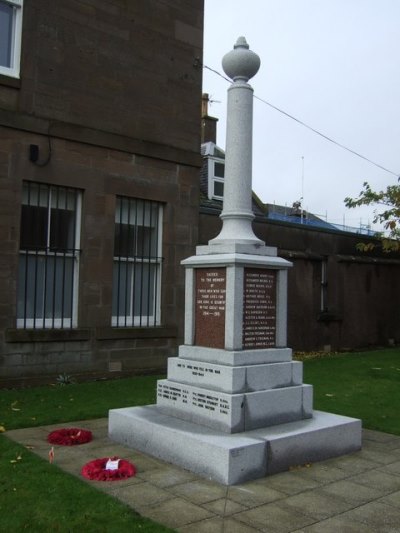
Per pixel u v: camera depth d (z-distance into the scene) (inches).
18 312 385.1
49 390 359.9
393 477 206.7
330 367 490.3
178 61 466.3
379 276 709.3
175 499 180.4
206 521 164.2
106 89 420.5
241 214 248.2
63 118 397.1
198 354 241.1
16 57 381.7
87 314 408.2
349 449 237.1
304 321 609.3
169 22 460.1
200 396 227.8
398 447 248.1
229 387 220.7
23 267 387.9
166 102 457.4
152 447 225.3
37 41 386.0
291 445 213.8
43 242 396.2
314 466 217.8
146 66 444.8
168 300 458.0
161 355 451.5
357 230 1085.8
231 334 228.8
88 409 306.5
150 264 458.9
